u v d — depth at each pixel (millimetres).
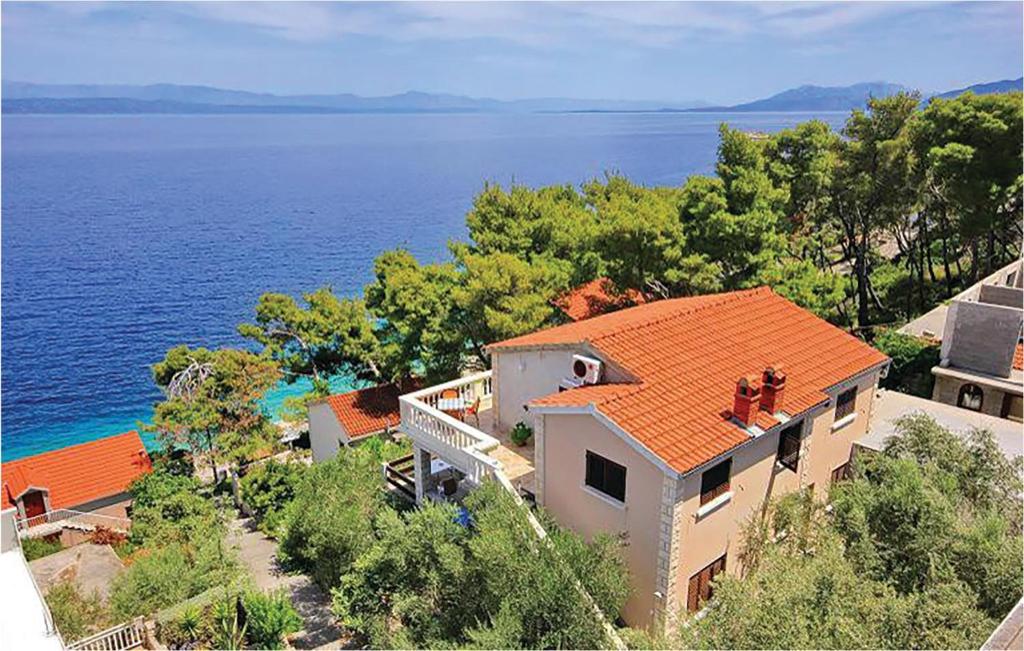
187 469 44688
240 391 44281
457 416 26172
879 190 45625
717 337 22969
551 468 20641
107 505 45188
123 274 115000
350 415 43469
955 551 13305
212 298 101750
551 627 14305
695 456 17328
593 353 21516
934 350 34625
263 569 28312
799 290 37031
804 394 20844
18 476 44875
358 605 19391
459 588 16250
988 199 41438
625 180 58031
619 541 18016
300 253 128875
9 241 139875
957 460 18719
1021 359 31344
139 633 22469
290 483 36906
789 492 20516
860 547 13781
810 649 10906
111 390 74062
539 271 39906
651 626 18438
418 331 43719
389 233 146625
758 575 13758
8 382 75500
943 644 10656
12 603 11328
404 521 20078
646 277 39406
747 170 39188
